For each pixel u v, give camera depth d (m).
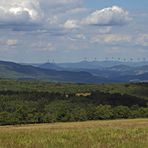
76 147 44.56
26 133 57.88
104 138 51.88
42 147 44.91
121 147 44.84
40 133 57.69
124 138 52.19
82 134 55.97
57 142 47.94
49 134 56.09
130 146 45.25
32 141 48.75
